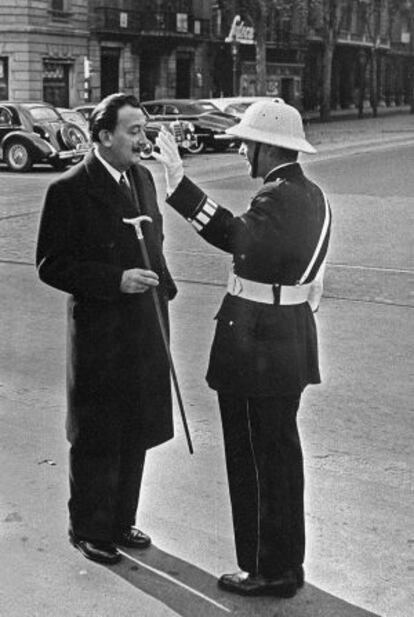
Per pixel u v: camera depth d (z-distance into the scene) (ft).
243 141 11.02
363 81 206.08
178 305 26.86
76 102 128.47
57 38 123.44
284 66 174.60
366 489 14.38
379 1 212.02
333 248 36.94
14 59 118.52
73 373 11.80
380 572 11.82
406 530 12.97
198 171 69.36
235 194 53.88
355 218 45.34
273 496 11.12
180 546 12.46
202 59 155.12
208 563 12.02
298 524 11.30
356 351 22.25
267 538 11.16
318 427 17.19
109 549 12.05
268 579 11.25
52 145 70.95
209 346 22.52
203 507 13.62
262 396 10.80
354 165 75.66
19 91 119.14
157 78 146.41
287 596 11.23
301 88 185.78
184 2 147.13
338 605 11.08
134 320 11.70
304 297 11.07
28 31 117.70
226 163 76.95
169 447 16.01
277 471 11.09
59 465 15.03
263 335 10.77
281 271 10.69
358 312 26.27
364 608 11.02
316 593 11.35
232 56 157.28
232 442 11.23
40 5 119.34
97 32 130.82
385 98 233.96
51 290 28.89
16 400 18.40
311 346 11.33
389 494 14.21
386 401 18.69
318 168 72.69
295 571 11.34
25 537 12.53
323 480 14.70
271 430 11.02
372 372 20.59
